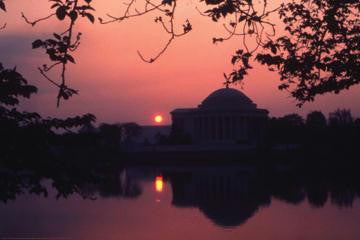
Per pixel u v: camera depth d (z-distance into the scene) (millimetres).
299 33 26188
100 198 115625
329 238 71812
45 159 15820
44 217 89188
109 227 82000
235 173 189125
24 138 15547
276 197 118062
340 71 25891
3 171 15773
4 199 15602
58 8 13367
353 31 25781
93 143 16672
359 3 24984
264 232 77875
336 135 170875
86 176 16359
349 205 100500
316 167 184500
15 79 15672
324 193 119875
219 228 82000
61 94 14258
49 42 14195
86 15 13617
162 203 111312
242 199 117125
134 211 98438
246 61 18688
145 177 179625
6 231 76500
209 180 164125
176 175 186250
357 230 76125
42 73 14180
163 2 13836
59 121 16391
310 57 25984
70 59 14234
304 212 94812
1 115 15695
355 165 164125
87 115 16672
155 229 80812
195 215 95000
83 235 74812
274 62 25984
